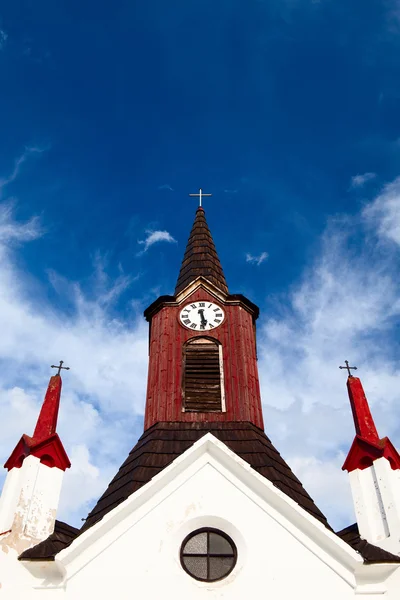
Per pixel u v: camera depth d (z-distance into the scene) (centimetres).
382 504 1961
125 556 1733
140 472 2055
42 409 2198
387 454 2050
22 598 1683
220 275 3212
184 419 2417
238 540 1786
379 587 1723
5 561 1752
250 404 2497
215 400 2495
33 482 1950
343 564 1738
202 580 1714
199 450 1948
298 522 1808
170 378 2588
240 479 1902
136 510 1830
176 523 1806
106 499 2058
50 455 2027
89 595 1659
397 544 1841
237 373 2602
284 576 1705
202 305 2903
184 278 3175
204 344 2719
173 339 2755
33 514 1895
